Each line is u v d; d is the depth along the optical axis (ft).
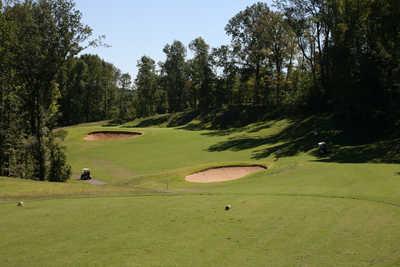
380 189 64.69
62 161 135.13
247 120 231.50
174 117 298.97
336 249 37.65
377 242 39.14
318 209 52.49
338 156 130.11
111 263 35.17
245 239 41.01
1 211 55.06
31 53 127.54
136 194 69.46
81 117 399.44
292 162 110.73
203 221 47.93
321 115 182.29
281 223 46.42
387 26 142.20
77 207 56.95
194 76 372.79
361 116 159.53
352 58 159.43
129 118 385.09
